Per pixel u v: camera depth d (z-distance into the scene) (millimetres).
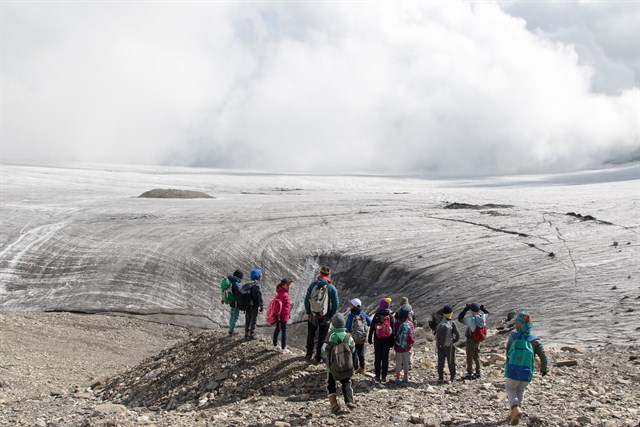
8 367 15992
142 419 9734
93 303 24969
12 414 10820
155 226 35125
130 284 26562
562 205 43938
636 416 8055
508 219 36344
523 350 7891
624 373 10891
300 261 29125
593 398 9188
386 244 30359
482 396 9609
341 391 10359
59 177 88750
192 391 11531
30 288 26094
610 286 19562
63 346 19750
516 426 7867
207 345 13047
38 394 13320
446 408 8969
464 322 10953
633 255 23516
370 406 9375
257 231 33844
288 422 8828
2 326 21281
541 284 21188
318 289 11523
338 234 33000
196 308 25188
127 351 20062
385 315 10898
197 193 61875
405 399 9656
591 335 14898
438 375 11000
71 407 11445
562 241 28125
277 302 12398
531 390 9828
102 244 30891
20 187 68625
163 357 13508
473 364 12258
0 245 30297
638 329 14672
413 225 35562
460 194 64312
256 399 10391
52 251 29609
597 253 24719
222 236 32625
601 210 38875
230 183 103062
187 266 28250
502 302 20188
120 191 71500
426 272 25391
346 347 8984
